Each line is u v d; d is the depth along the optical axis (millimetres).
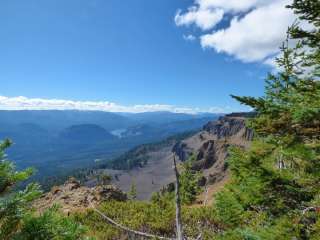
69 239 2641
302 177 5617
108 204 20859
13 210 2688
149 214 17750
